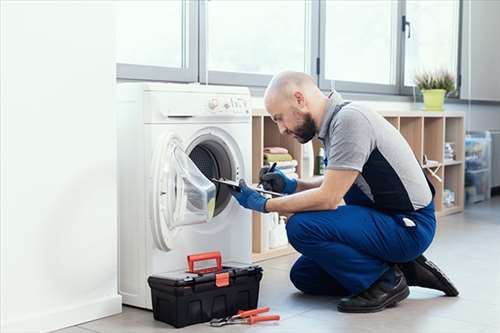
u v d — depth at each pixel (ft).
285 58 14.64
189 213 8.27
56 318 7.50
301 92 7.93
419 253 8.32
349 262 8.05
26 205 7.22
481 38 19.52
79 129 7.68
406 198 8.11
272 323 7.62
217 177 9.20
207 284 7.66
